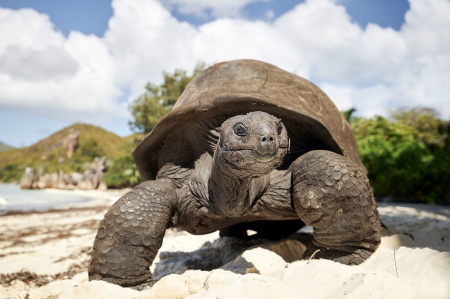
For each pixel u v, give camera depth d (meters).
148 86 29.77
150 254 2.89
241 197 2.68
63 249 6.29
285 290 2.11
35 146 116.06
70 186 44.09
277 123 2.26
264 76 3.55
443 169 12.27
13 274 4.44
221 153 2.40
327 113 3.59
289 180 3.06
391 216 7.05
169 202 3.07
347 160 2.93
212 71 3.70
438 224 4.88
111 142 117.19
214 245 4.58
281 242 3.63
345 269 2.31
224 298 2.02
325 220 2.79
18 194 33.06
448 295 1.73
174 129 3.37
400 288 1.84
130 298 2.38
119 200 2.96
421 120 25.98
